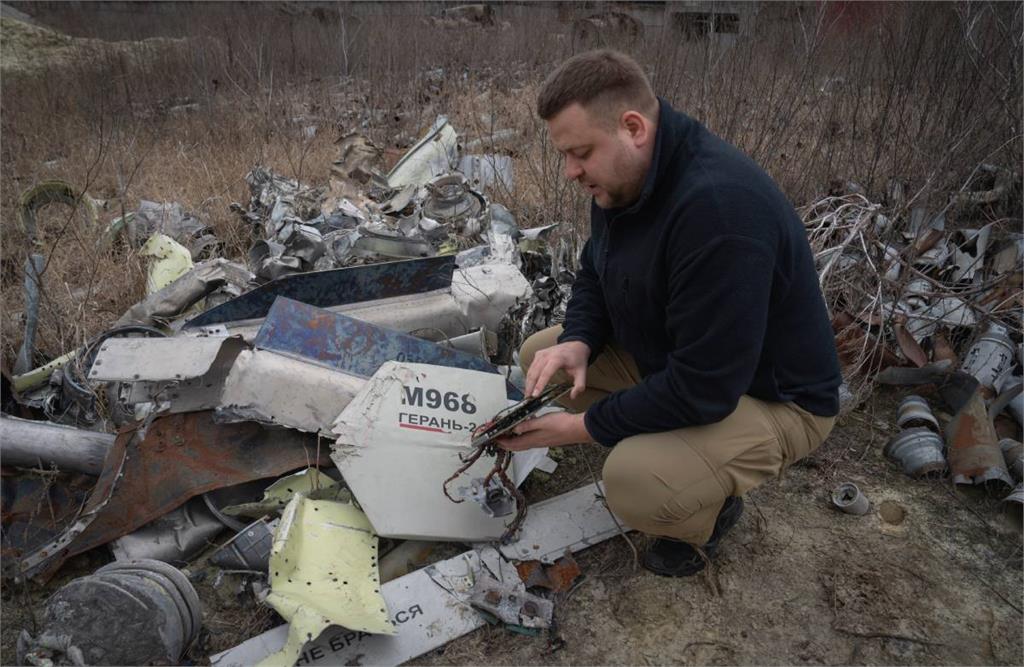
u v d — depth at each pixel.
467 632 1.99
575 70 1.61
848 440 2.72
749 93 4.74
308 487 2.31
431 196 4.11
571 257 3.74
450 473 2.21
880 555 2.22
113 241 4.21
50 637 1.80
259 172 4.62
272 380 2.25
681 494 1.84
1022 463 2.41
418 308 2.80
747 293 1.57
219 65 8.49
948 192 4.06
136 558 2.15
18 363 2.91
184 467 2.23
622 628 2.02
